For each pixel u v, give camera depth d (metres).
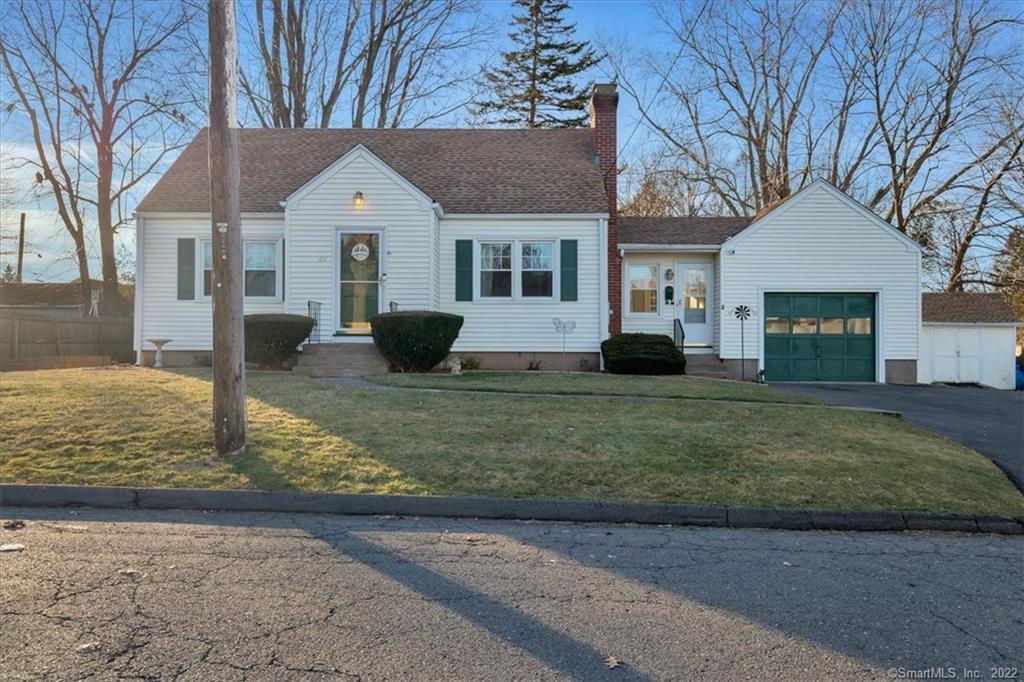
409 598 4.17
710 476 7.21
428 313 13.94
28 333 18.16
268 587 4.29
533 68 38.75
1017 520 6.37
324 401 10.10
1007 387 18.66
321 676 3.18
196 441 7.81
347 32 27.80
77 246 25.58
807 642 3.68
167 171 17.67
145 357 16.16
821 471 7.46
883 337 17.50
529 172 18.03
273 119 27.22
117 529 5.59
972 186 25.70
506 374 14.41
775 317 17.75
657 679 3.24
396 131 19.94
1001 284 26.67
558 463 7.43
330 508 6.37
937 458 8.29
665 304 18.45
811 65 29.12
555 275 16.67
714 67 30.59
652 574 4.74
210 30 7.37
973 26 24.91
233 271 7.46
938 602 4.32
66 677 3.09
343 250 15.70
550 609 4.05
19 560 4.69
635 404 10.62
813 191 17.69
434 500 6.38
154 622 3.71
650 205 34.09
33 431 8.00
